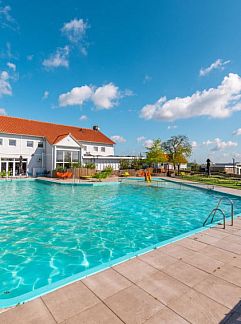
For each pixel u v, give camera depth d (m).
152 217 10.84
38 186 21.16
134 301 3.12
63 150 30.28
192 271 4.04
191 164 55.12
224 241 5.72
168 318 2.78
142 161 42.31
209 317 2.80
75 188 20.30
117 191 19.14
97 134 42.84
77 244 7.15
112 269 4.08
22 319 2.72
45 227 8.89
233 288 3.48
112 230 8.67
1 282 4.82
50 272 5.29
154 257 4.65
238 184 23.11
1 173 26.20
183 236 6.12
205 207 13.41
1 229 8.55
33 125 33.94
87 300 3.12
